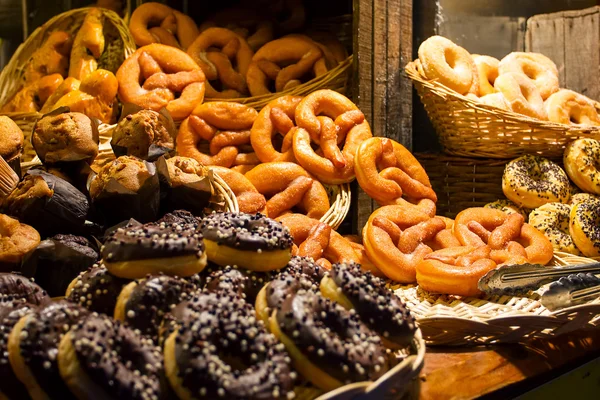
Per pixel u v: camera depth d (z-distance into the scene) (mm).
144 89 2277
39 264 1283
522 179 2400
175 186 1548
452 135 2492
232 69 2564
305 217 1929
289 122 2227
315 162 2109
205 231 1230
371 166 2070
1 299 1040
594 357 1608
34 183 1391
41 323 906
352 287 1088
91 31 2492
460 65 2580
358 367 959
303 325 979
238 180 2004
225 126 2264
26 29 3113
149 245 1083
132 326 1000
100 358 864
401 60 2580
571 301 1488
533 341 1461
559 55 3258
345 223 2514
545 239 1910
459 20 2908
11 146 1586
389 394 999
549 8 3377
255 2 3039
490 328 1345
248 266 1200
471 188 2592
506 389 1309
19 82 2559
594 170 2449
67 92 2262
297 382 1021
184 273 1103
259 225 1273
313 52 2551
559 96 2707
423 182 2168
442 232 1932
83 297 1082
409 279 1780
